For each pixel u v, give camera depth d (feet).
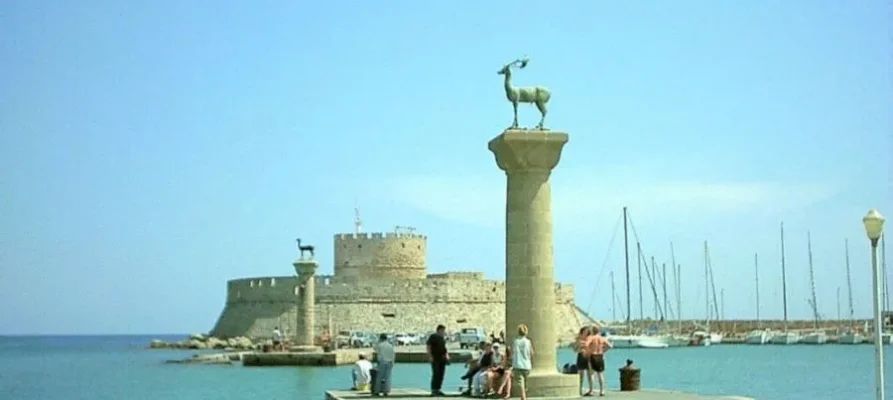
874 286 100.01
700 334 558.15
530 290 128.98
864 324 629.51
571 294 502.79
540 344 129.18
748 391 238.68
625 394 138.41
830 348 540.93
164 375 314.76
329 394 146.82
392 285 444.96
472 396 136.46
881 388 99.45
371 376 142.82
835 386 257.14
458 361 323.78
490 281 462.19
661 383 271.69
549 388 128.57
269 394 224.74
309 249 333.83
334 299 440.86
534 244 129.29
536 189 129.80
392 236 453.99
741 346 566.36
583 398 130.31
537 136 128.16
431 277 469.57
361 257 451.53
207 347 462.19
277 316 445.78
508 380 128.36
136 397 230.27
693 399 129.90
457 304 451.12
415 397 136.56
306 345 336.29
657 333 552.82
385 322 438.81
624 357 453.99
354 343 396.57
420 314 442.91
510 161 129.39
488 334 446.19
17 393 257.55
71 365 431.84
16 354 628.28
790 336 575.79
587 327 138.21
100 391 255.29
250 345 435.94
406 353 333.21
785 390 243.19
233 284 471.21
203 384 265.34
